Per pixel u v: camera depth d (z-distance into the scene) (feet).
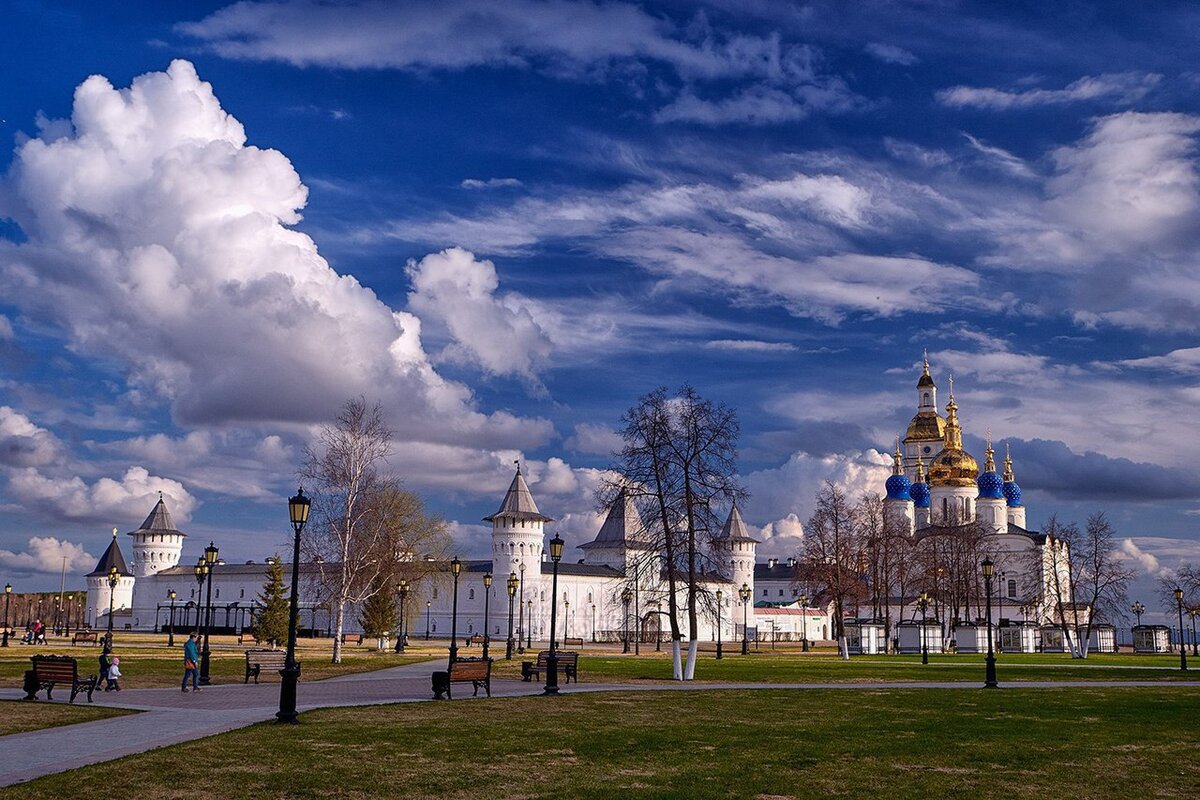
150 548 548.31
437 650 291.79
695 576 178.60
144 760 66.03
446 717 96.48
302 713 96.63
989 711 113.50
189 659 126.11
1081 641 394.52
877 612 428.56
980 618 401.90
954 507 551.59
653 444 178.40
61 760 67.05
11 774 61.46
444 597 476.95
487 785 61.93
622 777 65.46
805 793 61.67
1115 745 84.94
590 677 169.17
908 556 443.73
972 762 74.54
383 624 326.24
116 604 567.18
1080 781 67.56
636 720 97.66
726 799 59.26
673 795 59.77
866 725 97.09
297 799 56.59
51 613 579.07
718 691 138.21
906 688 151.33
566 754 74.33
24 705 101.76
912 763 73.56
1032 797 62.03
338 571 258.57
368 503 257.55
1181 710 116.88
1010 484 597.93
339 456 228.22
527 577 460.14
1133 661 290.56
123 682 140.56
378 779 62.59
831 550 326.44
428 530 372.58
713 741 83.05
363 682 148.15
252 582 507.71
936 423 627.87
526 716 98.99
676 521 177.58
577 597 483.10
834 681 170.81
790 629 580.30
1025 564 512.63
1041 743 85.35
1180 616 231.30
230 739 76.64
